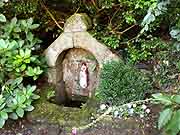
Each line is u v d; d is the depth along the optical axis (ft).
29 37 9.75
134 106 8.64
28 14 10.98
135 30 10.39
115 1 10.06
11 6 10.72
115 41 9.84
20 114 8.64
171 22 8.87
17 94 9.02
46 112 9.07
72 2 11.19
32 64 9.61
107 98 8.86
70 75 10.35
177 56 9.45
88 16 10.25
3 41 9.07
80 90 10.29
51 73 10.04
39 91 9.89
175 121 4.57
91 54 9.82
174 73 9.30
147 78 9.05
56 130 8.64
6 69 9.20
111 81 8.84
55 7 11.34
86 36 9.41
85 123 8.55
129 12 9.70
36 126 8.87
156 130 8.05
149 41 9.83
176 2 7.36
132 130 8.23
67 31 9.58
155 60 9.79
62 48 9.75
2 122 8.45
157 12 7.00
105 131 8.30
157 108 8.66
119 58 9.34
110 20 10.44
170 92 8.95
